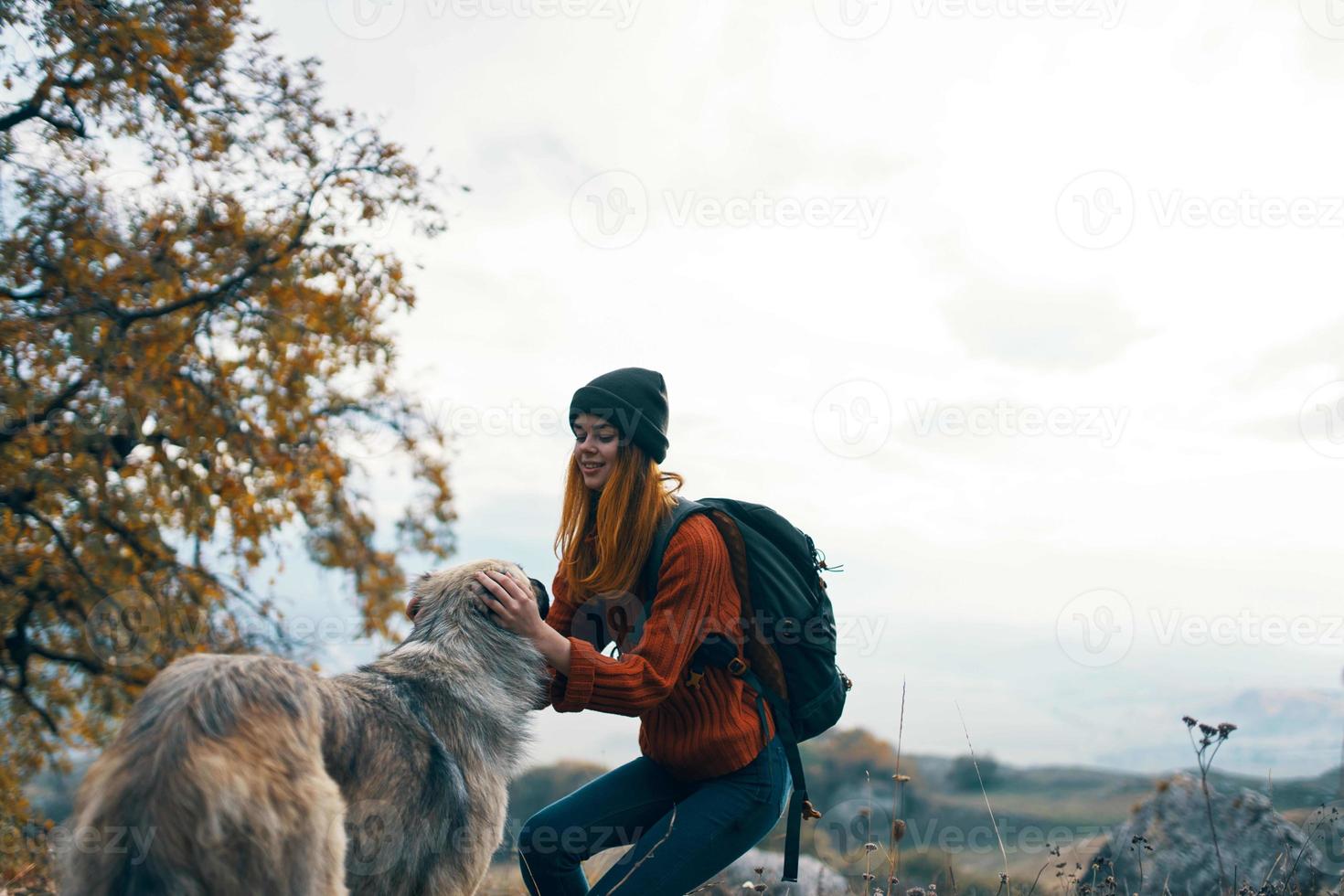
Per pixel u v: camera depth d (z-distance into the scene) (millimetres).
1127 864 5465
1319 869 5004
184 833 2217
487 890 5043
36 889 6477
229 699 2404
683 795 3312
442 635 3166
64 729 9461
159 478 9039
